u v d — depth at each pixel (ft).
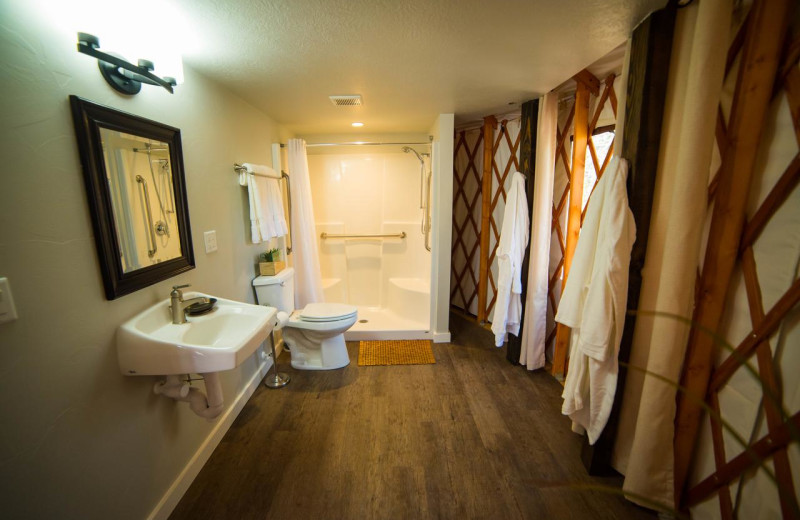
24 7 2.54
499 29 4.11
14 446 2.48
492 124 9.08
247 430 5.69
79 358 3.00
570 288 4.84
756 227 3.22
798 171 2.86
